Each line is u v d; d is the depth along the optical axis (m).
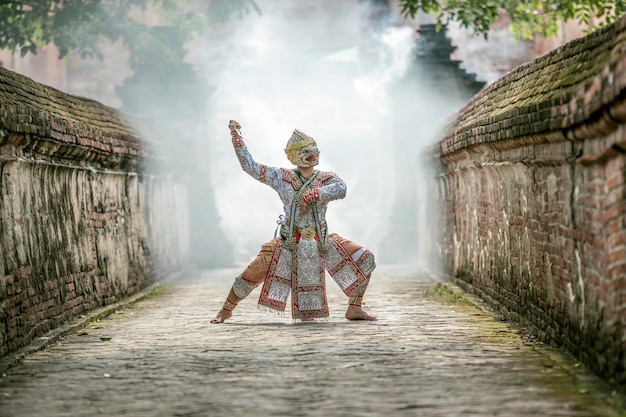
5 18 26.73
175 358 9.63
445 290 17.05
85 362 9.54
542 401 7.30
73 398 7.80
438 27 26.31
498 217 13.64
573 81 9.23
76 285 13.22
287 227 12.45
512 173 12.40
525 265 11.72
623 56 6.88
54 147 12.12
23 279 10.73
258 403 7.44
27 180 11.23
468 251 16.66
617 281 7.67
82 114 15.19
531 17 26.14
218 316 12.66
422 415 6.94
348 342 10.47
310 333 11.29
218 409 7.27
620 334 7.60
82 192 14.06
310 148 12.43
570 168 9.27
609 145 7.58
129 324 12.81
